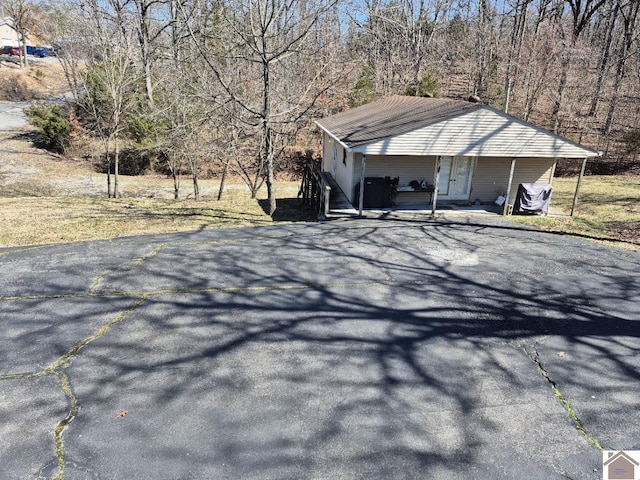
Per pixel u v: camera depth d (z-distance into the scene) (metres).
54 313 5.80
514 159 11.72
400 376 4.55
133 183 19.22
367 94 23.80
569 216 12.28
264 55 11.68
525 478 3.32
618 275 7.53
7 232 10.06
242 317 5.79
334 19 18.42
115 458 3.41
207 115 13.82
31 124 23.94
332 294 6.55
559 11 30.00
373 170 12.53
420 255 8.43
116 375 4.48
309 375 4.54
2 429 3.70
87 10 15.43
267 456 3.46
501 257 8.40
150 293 6.49
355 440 3.66
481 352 5.04
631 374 4.68
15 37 47.50
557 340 5.34
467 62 35.00
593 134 23.67
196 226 11.19
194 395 4.19
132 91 18.64
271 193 13.29
